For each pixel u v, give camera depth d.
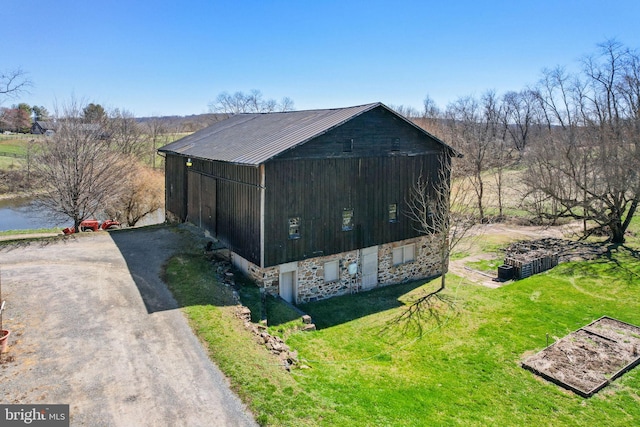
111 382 8.19
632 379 10.71
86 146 24.03
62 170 23.11
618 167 23.94
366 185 16.27
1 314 10.16
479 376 10.84
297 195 14.38
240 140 17.47
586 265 19.91
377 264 17.23
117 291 12.59
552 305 15.59
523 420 9.10
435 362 11.52
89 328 10.27
